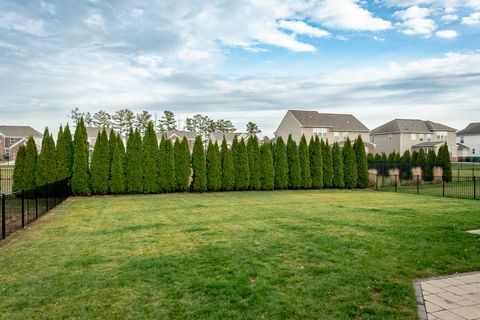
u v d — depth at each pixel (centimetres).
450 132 5438
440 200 1438
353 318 334
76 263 523
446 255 560
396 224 848
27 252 593
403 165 2312
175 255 564
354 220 913
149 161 1791
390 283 429
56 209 1167
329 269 485
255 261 525
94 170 1670
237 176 1989
